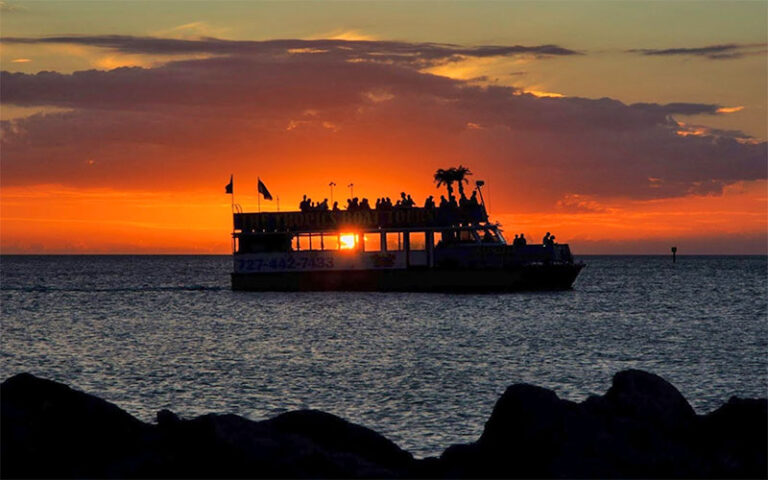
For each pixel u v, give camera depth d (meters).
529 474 18.48
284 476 17.94
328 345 63.84
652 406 20.38
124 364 53.62
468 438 32.88
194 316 91.44
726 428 20.28
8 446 18.55
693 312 94.25
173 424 19.98
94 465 18.73
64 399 20.11
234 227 123.00
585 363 53.78
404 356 57.19
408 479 18.67
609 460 18.41
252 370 50.56
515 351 59.88
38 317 92.12
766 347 61.72
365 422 35.72
